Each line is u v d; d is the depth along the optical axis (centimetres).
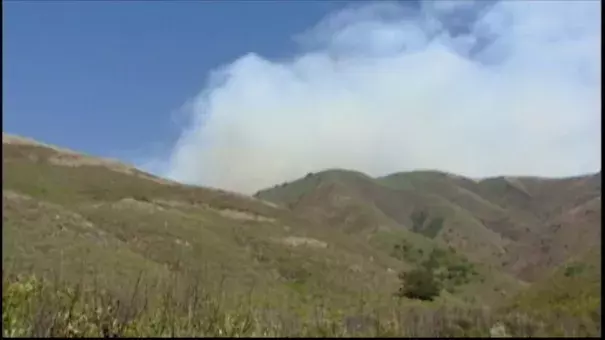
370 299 3381
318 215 15950
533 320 1639
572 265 2030
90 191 9050
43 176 8862
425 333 1681
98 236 5988
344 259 7262
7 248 3956
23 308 2052
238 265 6097
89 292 2323
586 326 1568
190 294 2288
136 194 9381
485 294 4162
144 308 2170
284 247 7569
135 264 4666
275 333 1878
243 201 10244
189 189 10525
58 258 4053
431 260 6725
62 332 2012
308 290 4697
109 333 2066
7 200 6197
